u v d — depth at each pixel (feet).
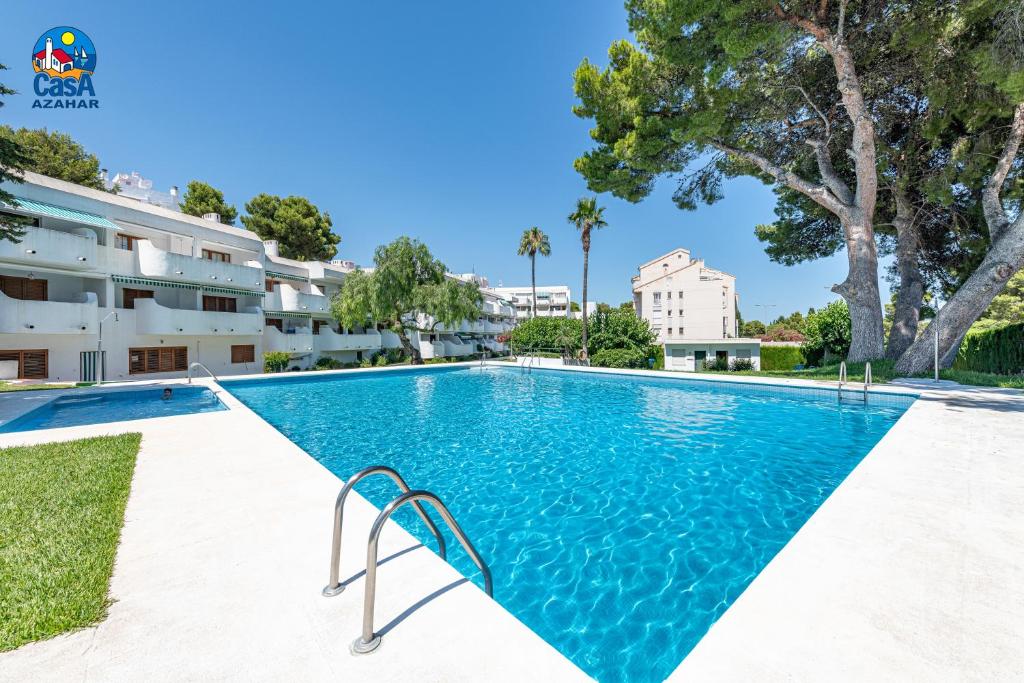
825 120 48.52
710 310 134.21
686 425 31.12
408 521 15.79
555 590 11.37
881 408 34.65
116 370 57.93
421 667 6.08
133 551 9.73
